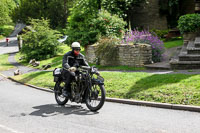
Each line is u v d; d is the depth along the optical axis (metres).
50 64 20.92
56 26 56.88
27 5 56.62
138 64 13.71
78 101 6.93
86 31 18.23
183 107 6.52
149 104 7.18
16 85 13.66
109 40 15.39
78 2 19.48
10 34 78.31
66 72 7.12
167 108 6.79
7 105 8.02
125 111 6.61
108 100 8.26
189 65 11.52
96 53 16.09
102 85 6.50
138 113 6.34
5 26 88.56
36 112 6.79
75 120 5.81
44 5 58.00
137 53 13.73
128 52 14.22
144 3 29.81
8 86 13.41
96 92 6.59
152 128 5.01
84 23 18.86
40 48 25.95
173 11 29.34
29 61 25.09
